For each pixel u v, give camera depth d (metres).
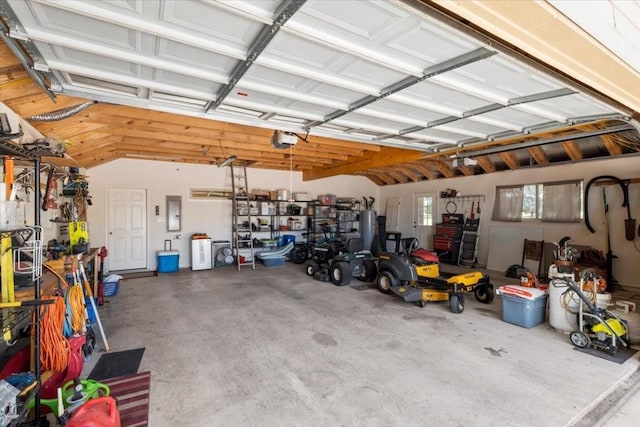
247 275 6.92
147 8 1.70
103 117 4.04
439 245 8.34
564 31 1.56
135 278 6.60
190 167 7.92
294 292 5.46
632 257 5.36
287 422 2.11
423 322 4.00
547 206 6.44
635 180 5.27
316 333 3.63
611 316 3.30
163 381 2.60
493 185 7.46
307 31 1.88
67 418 1.78
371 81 2.65
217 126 4.55
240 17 1.79
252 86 2.70
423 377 2.67
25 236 2.54
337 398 2.38
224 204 8.31
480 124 3.91
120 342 3.38
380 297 5.16
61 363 2.14
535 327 3.83
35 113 3.10
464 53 2.17
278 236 9.07
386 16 1.77
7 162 2.17
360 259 6.25
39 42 2.01
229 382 2.59
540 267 6.41
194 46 2.04
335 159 7.56
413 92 2.87
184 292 5.46
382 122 3.87
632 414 2.24
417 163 8.22
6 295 1.94
